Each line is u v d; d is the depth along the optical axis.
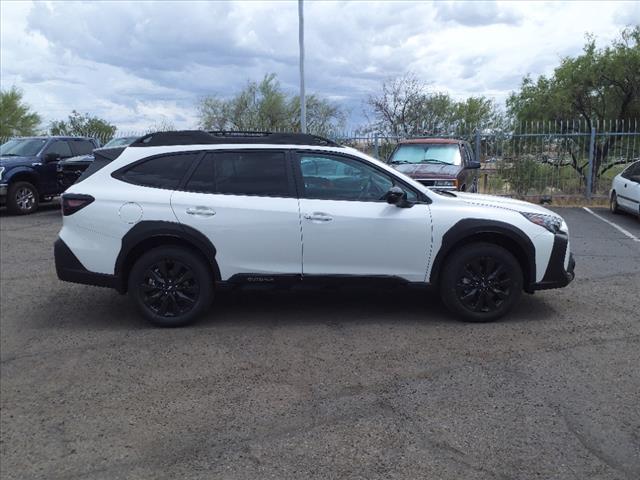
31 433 3.87
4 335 5.71
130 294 5.83
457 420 3.91
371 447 3.59
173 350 5.25
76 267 5.80
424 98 29.17
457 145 12.87
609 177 17.91
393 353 5.09
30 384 4.61
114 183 5.85
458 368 4.75
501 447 3.57
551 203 17.36
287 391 4.39
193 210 5.70
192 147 5.94
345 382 4.53
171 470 3.41
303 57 19.86
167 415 4.06
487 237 5.89
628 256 9.48
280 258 5.75
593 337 5.45
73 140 16.05
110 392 4.44
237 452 3.57
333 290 5.87
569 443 3.61
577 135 17.17
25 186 14.68
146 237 5.70
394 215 5.74
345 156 5.89
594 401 4.16
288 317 6.14
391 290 5.94
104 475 3.38
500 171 17.81
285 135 6.05
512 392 4.31
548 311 6.29
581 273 8.16
